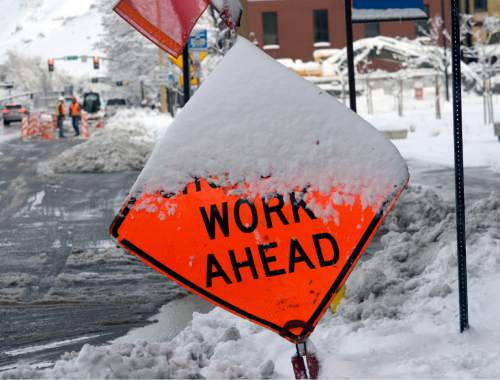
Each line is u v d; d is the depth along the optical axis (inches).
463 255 287.7
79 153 1197.7
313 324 238.7
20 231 675.4
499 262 360.8
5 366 329.7
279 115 239.5
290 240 237.0
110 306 425.1
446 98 2573.8
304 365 250.2
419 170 973.2
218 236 234.8
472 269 356.5
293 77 243.9
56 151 1592.0
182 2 423.5
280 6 3449.8
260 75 243.8
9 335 375.6
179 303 429.1
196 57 1456.7
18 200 876.0
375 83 2930.6
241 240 235.9
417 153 1198.9
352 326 311.7
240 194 235.5
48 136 2137.1
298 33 3457.2
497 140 1333.7
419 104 2640.3
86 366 252.8
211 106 239.5
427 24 3302.2
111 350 268.8
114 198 862.5
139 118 2623.0
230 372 254.5
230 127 237.6
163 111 3019.2
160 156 233.3
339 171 237.0
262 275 236.8
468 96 2787.9
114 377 246.7
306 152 237.6
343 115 240.1
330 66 2770.7
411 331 298.8
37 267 529.3
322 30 3467.0
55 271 515.5
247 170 235.9
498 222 442.3
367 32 3415.4
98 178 1060.5
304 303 238.1
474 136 1456.7
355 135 238.7
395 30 3400.6
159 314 407.5
